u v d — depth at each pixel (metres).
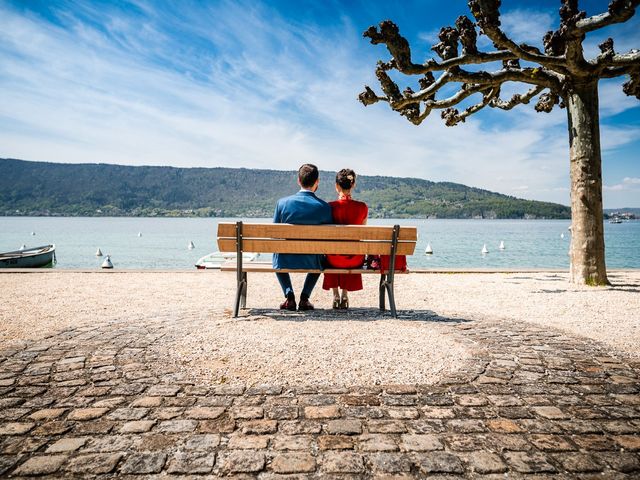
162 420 2.85
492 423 2.85
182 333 5.00
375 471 2.28
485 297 8.34
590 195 9.74
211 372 3.73
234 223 5.79
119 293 8.70
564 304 7.54
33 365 3.94
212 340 4.62
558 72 9.73
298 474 2.25
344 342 4.55
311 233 5.83
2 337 4.98
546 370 3.88
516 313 6.76
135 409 3.01
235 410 3.00
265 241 5.87
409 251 6.02
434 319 5.96
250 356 4.11
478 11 8.94
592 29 8.66
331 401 3.17
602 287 9.47
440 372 3.77
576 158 9.88
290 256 5.98
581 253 9.94
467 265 34.88
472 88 11.45
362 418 2.90
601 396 3.32
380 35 9.80
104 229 132.00
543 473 2.28
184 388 3.39
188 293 8.75
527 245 64.19
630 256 44.59
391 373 3.71
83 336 4.96
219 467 2.31
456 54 10.98
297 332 4.95
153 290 9.15
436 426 2.80
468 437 2.66
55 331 5.25
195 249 52.75
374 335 4.86
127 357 4.15
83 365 3.94
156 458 2.39
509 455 2.46
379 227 5.86
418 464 2.35
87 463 2.33
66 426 2.76
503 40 9.05
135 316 6.14
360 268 6.43
